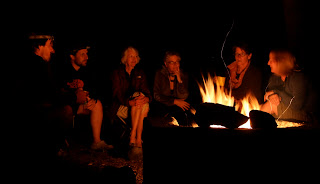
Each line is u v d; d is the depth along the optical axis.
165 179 2.11
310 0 4.43
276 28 4.64
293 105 3.13
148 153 2.29
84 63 3.88
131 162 3.34
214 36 4.85
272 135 2.05
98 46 4.88
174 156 2.09
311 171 2.06
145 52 4.93
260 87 3.67
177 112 3.80
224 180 2.07
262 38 4.70
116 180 2.68
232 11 4.79
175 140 2.08
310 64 4.38
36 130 2.76
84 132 4.09
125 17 4.93
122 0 4.90
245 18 4.75
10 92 2.69
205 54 4.85
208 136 2.06
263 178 2.06
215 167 2.07
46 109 2.85
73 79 3.79
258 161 2.06
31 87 2.79
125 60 3.93
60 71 3.81
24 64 2.87
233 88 3.76
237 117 2.29
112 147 3.77
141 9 4.93
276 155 2.05
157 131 2.10
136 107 3.59
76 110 3.64
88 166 3.14
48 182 2.64
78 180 2.74
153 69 4.88
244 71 3.71
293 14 4.54
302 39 4.52
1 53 3.26
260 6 4.68
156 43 4.94
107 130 4.23
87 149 3.74
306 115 3.03
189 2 4.88
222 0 4.81
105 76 4.57
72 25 4.76
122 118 3.87
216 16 4.84
